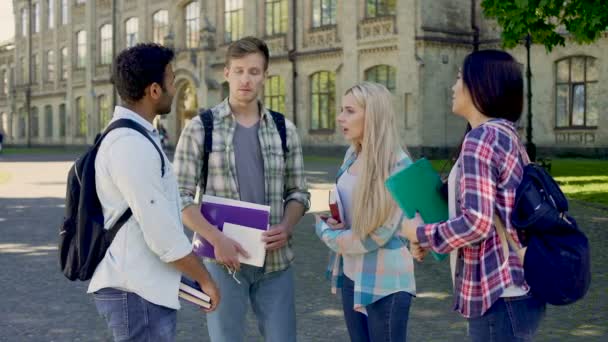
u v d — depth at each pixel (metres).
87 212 2.97
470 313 2.98
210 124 3.97
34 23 62.44
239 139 4.01
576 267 2.75
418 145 31.22
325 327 6.07
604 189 16.66
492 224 2.82
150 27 48.12
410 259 3.87
